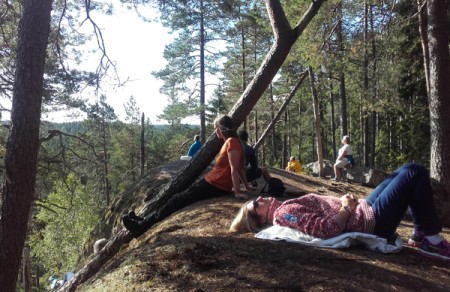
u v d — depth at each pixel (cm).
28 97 595
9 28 823
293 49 1402
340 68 1688
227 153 643
